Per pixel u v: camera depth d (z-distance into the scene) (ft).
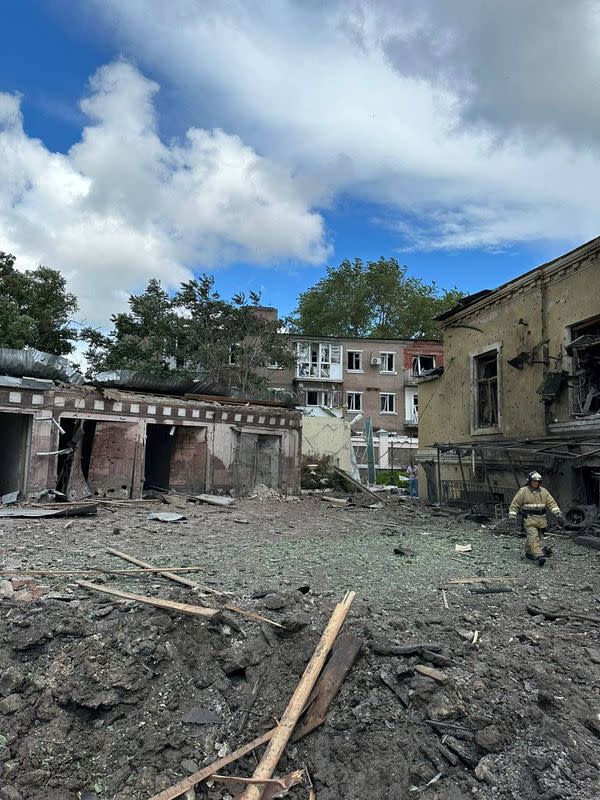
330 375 130.41
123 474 49.93
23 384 43.39
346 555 27.40
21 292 83.97
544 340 43.57
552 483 40.78
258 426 60.03
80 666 14.52
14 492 43.86
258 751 12.64
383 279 154.61
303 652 15.24
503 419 48.08
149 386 52.49
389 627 16.70
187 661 15.10
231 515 42.60
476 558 27.73
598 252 38.47
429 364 136.36
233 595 18.67
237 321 100.32
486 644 16.19
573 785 11.68
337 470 74.33
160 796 11.57
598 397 39.70
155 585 19.56
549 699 13.79
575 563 26.81
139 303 95.55
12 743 12.86
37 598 17.28
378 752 12.54
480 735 12.62
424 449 60.80
